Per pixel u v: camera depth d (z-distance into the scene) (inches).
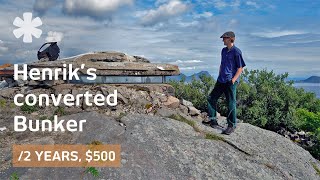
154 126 137.1
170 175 113.4
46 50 192.4
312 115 340.5
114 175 110.2
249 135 152.9
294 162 142.6
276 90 404.5
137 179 110.0
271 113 395.9
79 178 108.5
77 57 184.4
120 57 187.6
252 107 384.8
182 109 172.9
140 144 124.6
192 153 124.9
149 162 117.0
